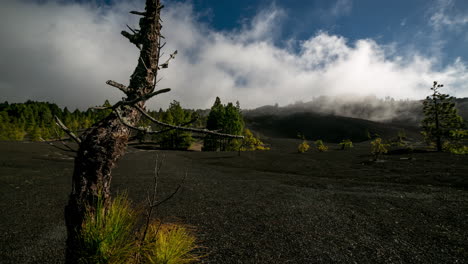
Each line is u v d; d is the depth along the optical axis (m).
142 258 1.68
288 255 4.28
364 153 30.23
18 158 17.66
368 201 8.00
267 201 7.93
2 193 8.52
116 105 1.30
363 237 5.09
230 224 5.77
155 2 1.74
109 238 1.52
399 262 4.10
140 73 1.69
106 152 1.54
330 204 7.62
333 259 4.17
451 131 27.02
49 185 9.90
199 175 13.87
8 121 53.06
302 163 21.48
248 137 38.41
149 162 20.11
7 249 4.48
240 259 4.10
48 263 4.01
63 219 6.07
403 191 9.47
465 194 8.80
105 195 1.58
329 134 130.38
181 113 41.75
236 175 14.49
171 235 1.84
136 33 1.76
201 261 3.99
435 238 5.04
